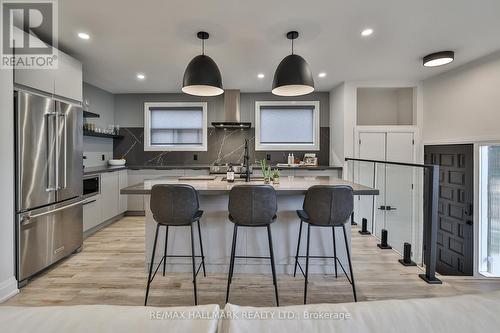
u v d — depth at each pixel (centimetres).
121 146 541
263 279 249
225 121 511
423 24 260
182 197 206
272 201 206
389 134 471
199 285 238
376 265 278
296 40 294
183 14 239
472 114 372
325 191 204
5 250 213
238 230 260
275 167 487
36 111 244
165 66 378
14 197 228
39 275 256
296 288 234
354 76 437
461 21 255
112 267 275
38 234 250
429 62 342
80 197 313
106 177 416
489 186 365
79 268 272
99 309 68
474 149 370
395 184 349
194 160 548
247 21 252
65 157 281
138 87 495
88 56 340
